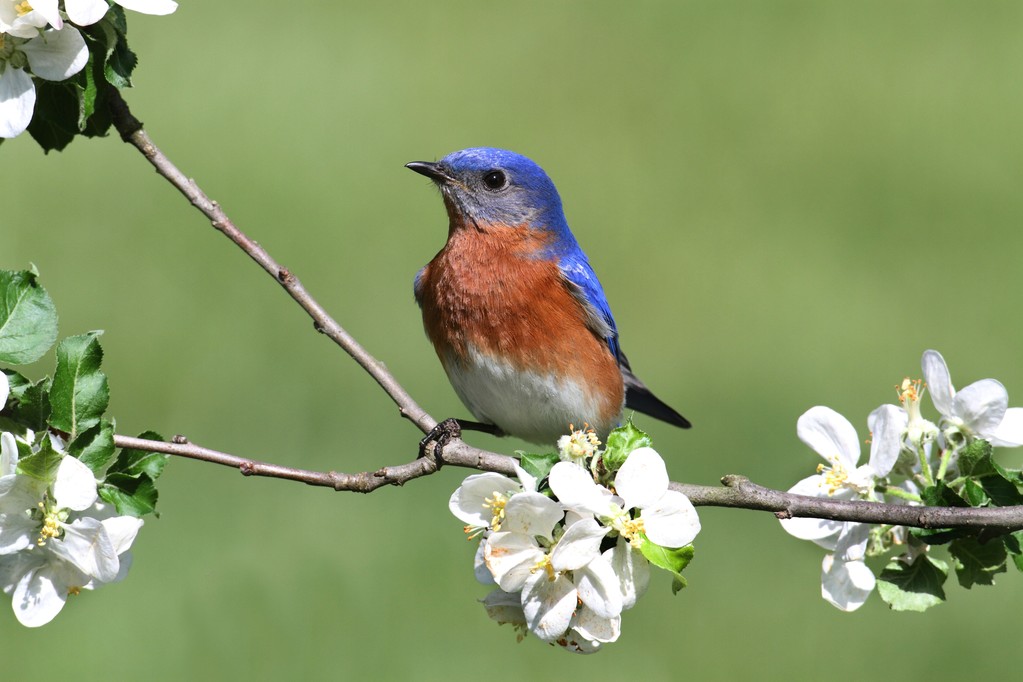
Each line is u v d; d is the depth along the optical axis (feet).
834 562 28.32
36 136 32.68
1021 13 108.68
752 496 26.55
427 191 85.25
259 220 79.71
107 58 30.07
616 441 26.32
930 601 27.81
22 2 26.89
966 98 98.22
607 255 84.12
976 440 27.63
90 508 26.35
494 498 25.80
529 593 25.18
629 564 25.40
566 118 96.27
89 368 26.78
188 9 99.76
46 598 25.70
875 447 27.84
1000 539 27.25
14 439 24.97
